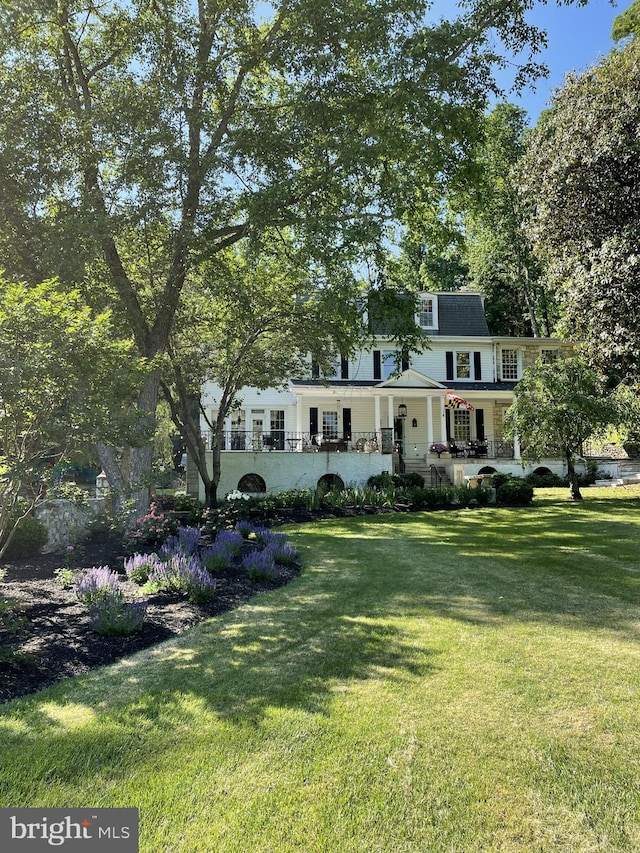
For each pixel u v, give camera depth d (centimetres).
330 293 1004
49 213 944
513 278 3169
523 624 458
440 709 304
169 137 870
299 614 496
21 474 423
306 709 305
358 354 2292
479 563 730
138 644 422
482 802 226
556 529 1029
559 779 241
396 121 970
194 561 596
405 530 1070
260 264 1274
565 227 1134
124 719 297
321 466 1738
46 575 654
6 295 411
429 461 2203
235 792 232
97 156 900
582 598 544
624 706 307
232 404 1753
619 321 961
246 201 912
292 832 208
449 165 1090
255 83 1146
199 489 1680
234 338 1320
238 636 436
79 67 1005
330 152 955
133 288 1036
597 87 1055
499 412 2398
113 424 498
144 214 876
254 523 1179
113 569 689
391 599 545
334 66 938
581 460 1983
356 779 240
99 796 230
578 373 1427
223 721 293
